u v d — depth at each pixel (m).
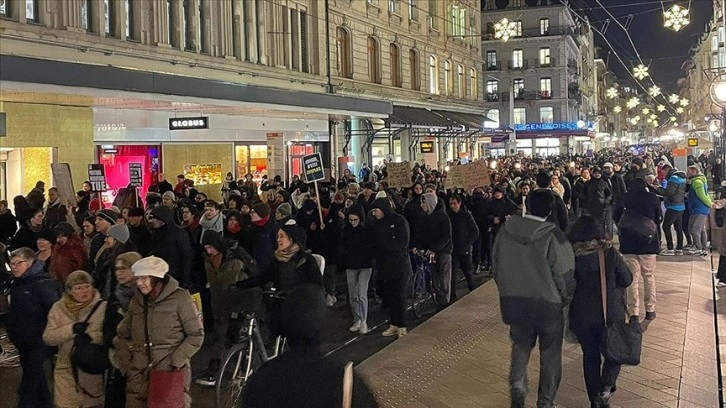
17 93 15.34
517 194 18.23
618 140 114.31
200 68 24.00
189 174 24.20
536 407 7.11
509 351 9.45
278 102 20.86
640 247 10.52
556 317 6.63
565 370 8.59
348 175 23.19
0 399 7.96
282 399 3.31
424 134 39.09
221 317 8.84
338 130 32.00
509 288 6.75
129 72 15.62
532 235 6.64
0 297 8.50
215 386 8.05
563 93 72.19
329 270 13.15
